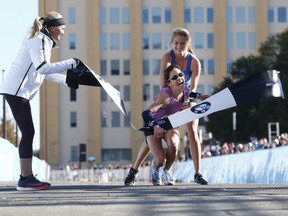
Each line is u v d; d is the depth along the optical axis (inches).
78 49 5880.9
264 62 4660.4
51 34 601.3
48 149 5802.2
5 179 1273.4
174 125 651.5
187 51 693.3
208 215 378.3
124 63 5925.2
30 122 602.9
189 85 696.4
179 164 2962.6
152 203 438.6
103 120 5910.4
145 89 5920.3
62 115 5861.2
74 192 550.9
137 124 5876.0
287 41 4547.2
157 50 5954.7
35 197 498.0
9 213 395.2
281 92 624.1
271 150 1378.0
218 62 5940.0
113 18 5940.0
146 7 5964.6
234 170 1734.7
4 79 601.6
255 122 4436.5
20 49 598.5
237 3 5999.0
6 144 1289.4
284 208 409.7
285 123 4254.4
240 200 453.1
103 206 424.8
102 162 5895.7
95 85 613.6
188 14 5979.3
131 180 701.9
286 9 5994.1
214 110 637.9
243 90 625.3
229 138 4571.9
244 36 5999.0
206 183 711.7
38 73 599.8
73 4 5890.8
